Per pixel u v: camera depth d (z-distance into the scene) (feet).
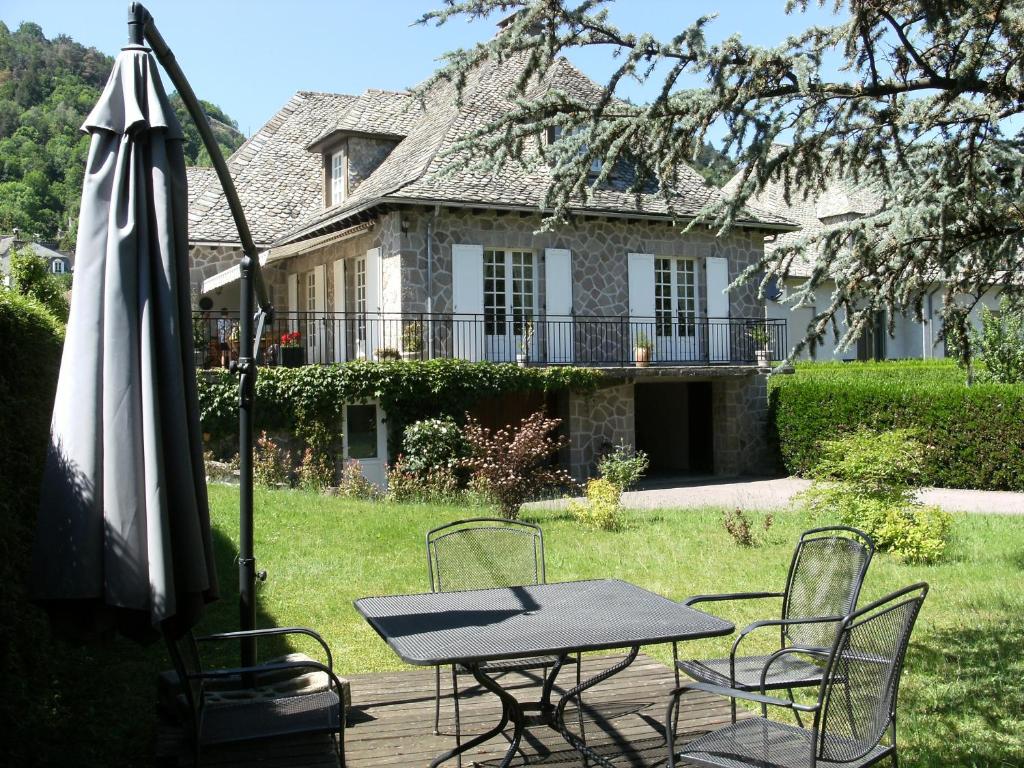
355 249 59.52
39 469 17.92
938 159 18.02
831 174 18.03
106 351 9.74
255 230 63.77
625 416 61.11
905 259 18.33
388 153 64.03
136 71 10.52
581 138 16.34
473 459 47.65
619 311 60.64
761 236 66.08
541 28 15.11
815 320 18.45
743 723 12.06
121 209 10.17
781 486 58.13
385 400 51.24
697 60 15.02
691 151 16.39
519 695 16.52
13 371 16.79
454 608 13.93
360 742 14.30
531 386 54.75
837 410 61.36
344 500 42.19
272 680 14.99
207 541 10.67
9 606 14.52
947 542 34.88
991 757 14.73
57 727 14.80
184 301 10.59
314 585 26.55
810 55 15.97
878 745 11.05
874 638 10.51
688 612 13.48
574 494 54.13
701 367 60.59
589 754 13.10
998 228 18.71
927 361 79.41
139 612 10.37
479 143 16.38
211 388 50.85
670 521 39.78
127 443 9.63
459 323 55.52
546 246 58.18
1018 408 53.42
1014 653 20.20
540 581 18.52
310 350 63.57
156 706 15.07
